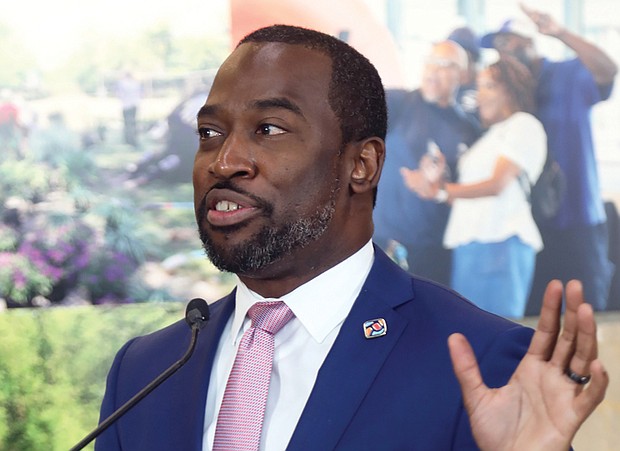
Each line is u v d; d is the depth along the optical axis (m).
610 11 8.55
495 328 3.28
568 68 8.52
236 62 3.44
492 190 8.42
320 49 3.47
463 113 8.42
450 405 3.15
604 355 8.48
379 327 3.34
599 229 8.52
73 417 8.23
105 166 8.33
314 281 3.42
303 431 3.16
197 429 3.37
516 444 2.63
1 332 8.20
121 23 8.35
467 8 8.43
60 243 8.28
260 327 3.42
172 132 8.36
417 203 8.37
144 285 8.32
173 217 8.35
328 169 3.37
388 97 8.36
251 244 3.29
